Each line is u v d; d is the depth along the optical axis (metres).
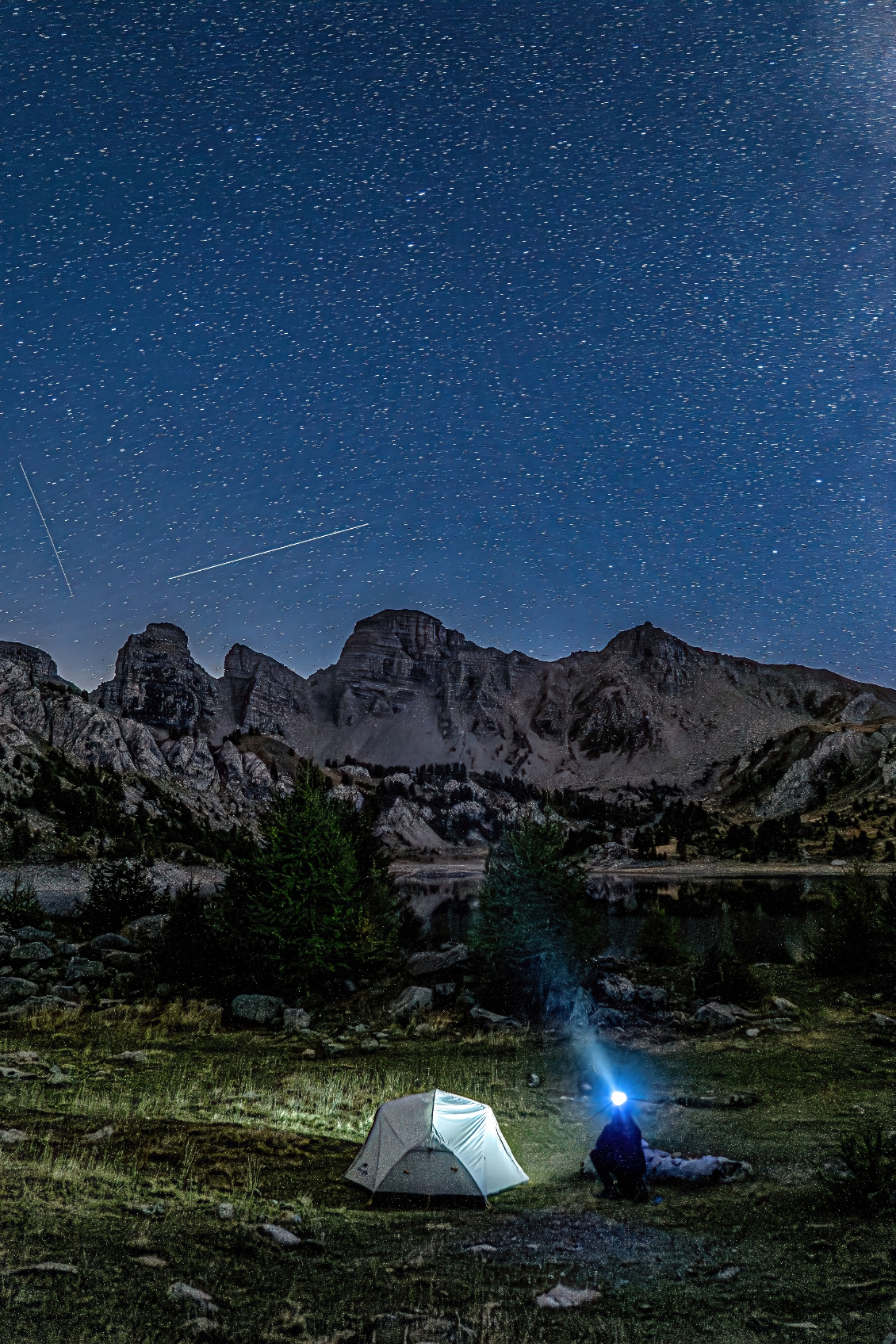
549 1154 13.72
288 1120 14.96
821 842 179.38
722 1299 8.25
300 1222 10.25
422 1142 11.63
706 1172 12.20
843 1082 17.44
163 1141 13.24
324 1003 25.92
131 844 104.06
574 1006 24.19
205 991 27.16
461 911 80.19
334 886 27.02
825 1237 9.78
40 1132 13.12
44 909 46.47
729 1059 19.72
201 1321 7.25
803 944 43.62
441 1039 22.12
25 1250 8.35
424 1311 7.88
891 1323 7.65
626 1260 9.24
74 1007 25.22
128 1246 8.83
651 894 93.19
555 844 26.16
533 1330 7.58
